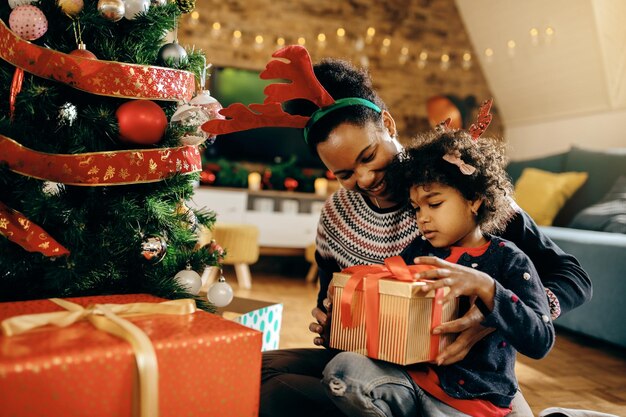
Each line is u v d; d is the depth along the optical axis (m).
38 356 0.60
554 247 1.07
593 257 2.38
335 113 0.99
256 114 1.00
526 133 4.84
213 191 4.17
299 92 1.00
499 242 0.94
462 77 5.00
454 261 0.95
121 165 1.00
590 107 4.11
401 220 1.09
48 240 0.93
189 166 1.08
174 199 1.20
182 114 1.05
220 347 0.71
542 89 4.44
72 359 0.61
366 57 4.82
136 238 1.07
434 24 4.91
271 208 4.38
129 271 1.08
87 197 1.05
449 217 0.93
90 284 1.03
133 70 1.01
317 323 1.02
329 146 0.99
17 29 0.94
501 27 4.47
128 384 0.65
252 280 3.99
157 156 1.03
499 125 5.09
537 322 0.83
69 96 1.06
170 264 1.17
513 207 1.06
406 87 4.92
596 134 4.06
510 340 0.83
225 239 3.47
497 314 0.81
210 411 0.71
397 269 0.84
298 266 4.73
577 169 3.42
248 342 0.74
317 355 1.17
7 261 0.95
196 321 0.77
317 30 4.70
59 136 1.01
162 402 0.67
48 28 1.03
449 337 0.89
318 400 1.01
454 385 0.88
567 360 2.26
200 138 1.07
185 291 1.09
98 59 1.05
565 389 1.88
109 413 0.64
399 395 0.86
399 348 0.81
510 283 0.90
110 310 0.75
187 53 1.19
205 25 4.48
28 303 0.82
